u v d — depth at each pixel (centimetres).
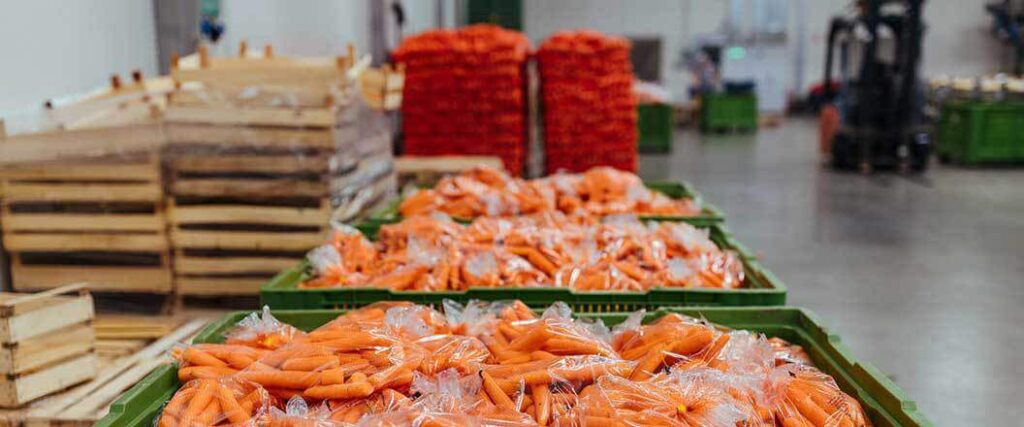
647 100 1559
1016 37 1967
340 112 390
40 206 364
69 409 254
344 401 178
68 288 272
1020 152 1305
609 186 436
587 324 230
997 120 1295
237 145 372
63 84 413
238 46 648
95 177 362
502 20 1748
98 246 367
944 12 2159
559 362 191
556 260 317
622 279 303
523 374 186
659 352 197
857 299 593
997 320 543
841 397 187
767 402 181
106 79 454
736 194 1066
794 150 1574
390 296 275
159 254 373
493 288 274
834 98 1459
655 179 1202
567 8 2319
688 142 1747
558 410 178
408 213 411
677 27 2309
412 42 770
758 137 1834
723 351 200
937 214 923
